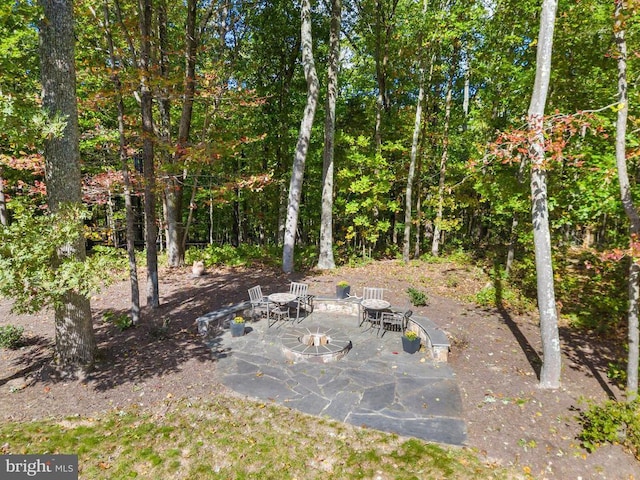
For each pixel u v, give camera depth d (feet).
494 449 17.21
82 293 18.60
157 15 39.65
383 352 28.04
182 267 49.90
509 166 40.22
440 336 27.99
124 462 16.20
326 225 50.31
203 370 24.67
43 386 21.95
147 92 29.81
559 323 33.06
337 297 38.04
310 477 15.58
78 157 22.07
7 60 23.50
